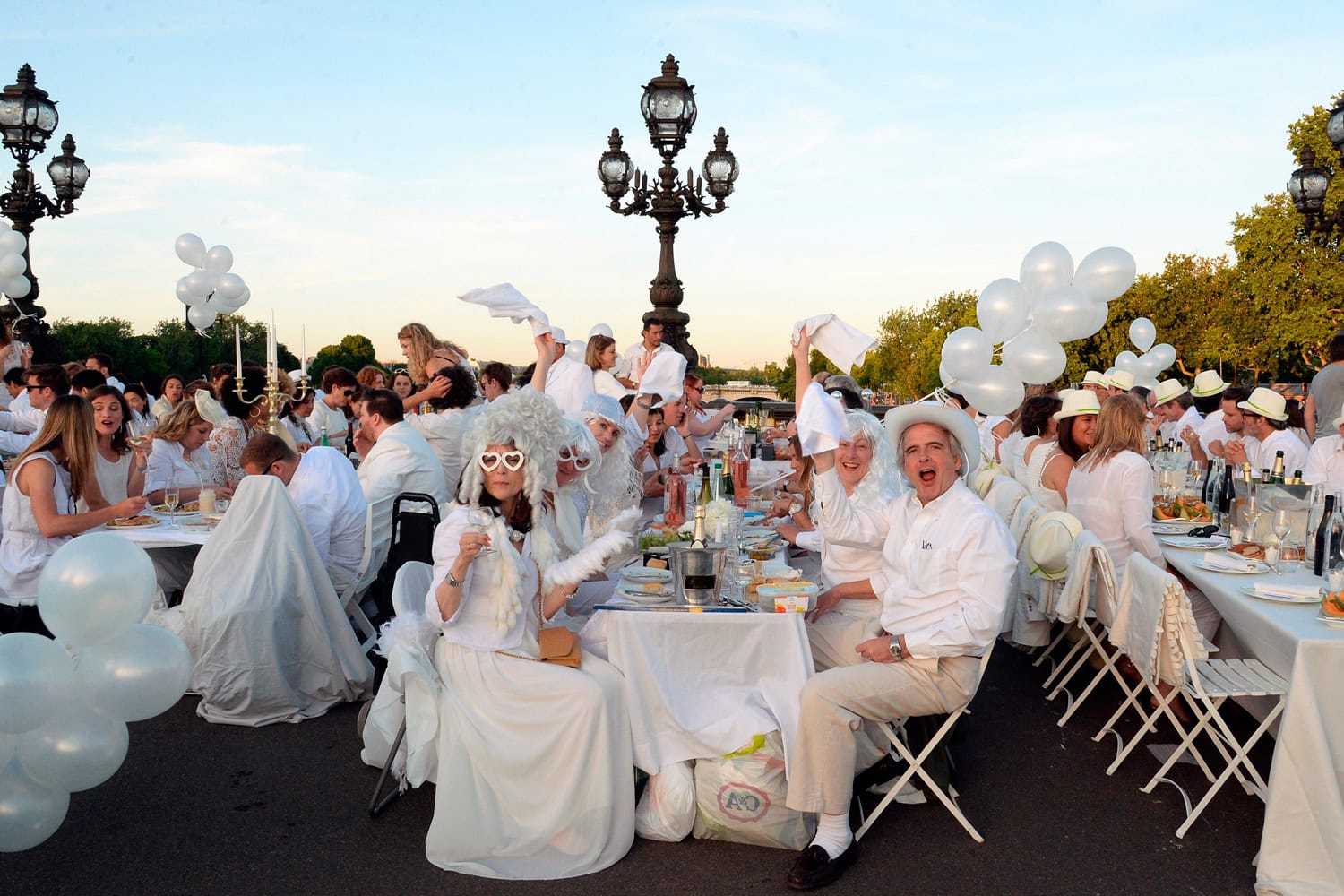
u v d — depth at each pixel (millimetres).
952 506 3432
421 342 7887
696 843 3430
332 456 5387
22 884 3100
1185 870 3262
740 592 3727
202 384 8547
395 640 3400
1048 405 6430
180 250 7449
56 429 4828
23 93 10812
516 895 3064
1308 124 28969
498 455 3307
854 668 3318
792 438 4781
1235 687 3562
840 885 3145
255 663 4445
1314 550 4430
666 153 10195
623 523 3498
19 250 7965
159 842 3385
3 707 2633
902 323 56875
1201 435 9164
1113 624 4078
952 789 3789
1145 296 37750
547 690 3236
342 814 3607
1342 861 2979
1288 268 29578
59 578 2770
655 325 9961
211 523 5250
